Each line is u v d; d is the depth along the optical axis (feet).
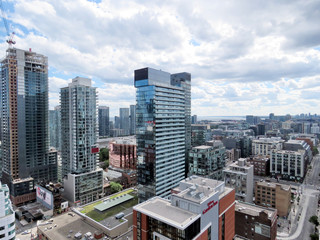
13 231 281.74
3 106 590.96
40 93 622.13
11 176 565.53
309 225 428.15
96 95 580.30
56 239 311.88
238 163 500.33
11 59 574.97
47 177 628.28
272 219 328.70
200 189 277.44
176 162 501.56
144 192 457.68
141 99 460.14
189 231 217.77
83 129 547.08
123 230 344.28
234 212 326.24
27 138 592.60
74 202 517.14
